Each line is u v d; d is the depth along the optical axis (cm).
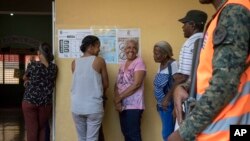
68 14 511
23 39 1617
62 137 512
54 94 512
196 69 162
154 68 509
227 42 135
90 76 448
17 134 823
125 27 511
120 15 511
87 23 511
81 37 510
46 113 506
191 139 143
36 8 1450
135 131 459
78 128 464
